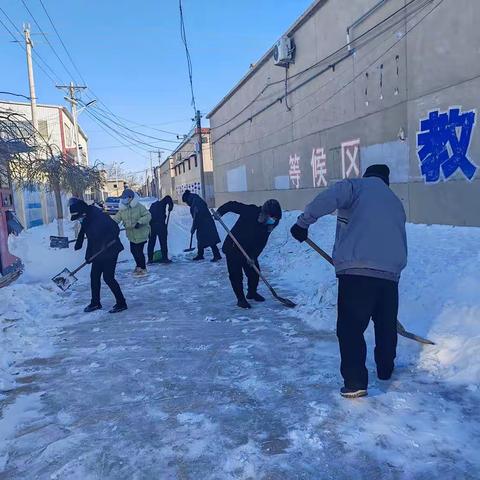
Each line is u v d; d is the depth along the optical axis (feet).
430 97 26.96
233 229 19.36
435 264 18.63
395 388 10.93
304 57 43.73
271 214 18.58
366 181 10.93
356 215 10.58
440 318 14.40
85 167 60.03
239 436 9.32
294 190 49.34
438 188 26.84
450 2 24.93
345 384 10.62
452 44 25.04
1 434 9.91
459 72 24.71
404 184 29.91
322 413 10.02
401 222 10.78
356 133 35.45
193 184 133.90
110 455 8.87
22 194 66.13
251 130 63.82
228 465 8.38
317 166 42.98
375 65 32.27
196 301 20.97
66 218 99.81
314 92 42.29
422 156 27.99
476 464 8.02
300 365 12.81
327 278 22.54
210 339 15.53
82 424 10.18
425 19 26.91
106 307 20.80
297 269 25.93
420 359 12.35
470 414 9.61
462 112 24.72
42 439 9.62
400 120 29.91
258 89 58.70
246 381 11.96
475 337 12.29
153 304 20.89
